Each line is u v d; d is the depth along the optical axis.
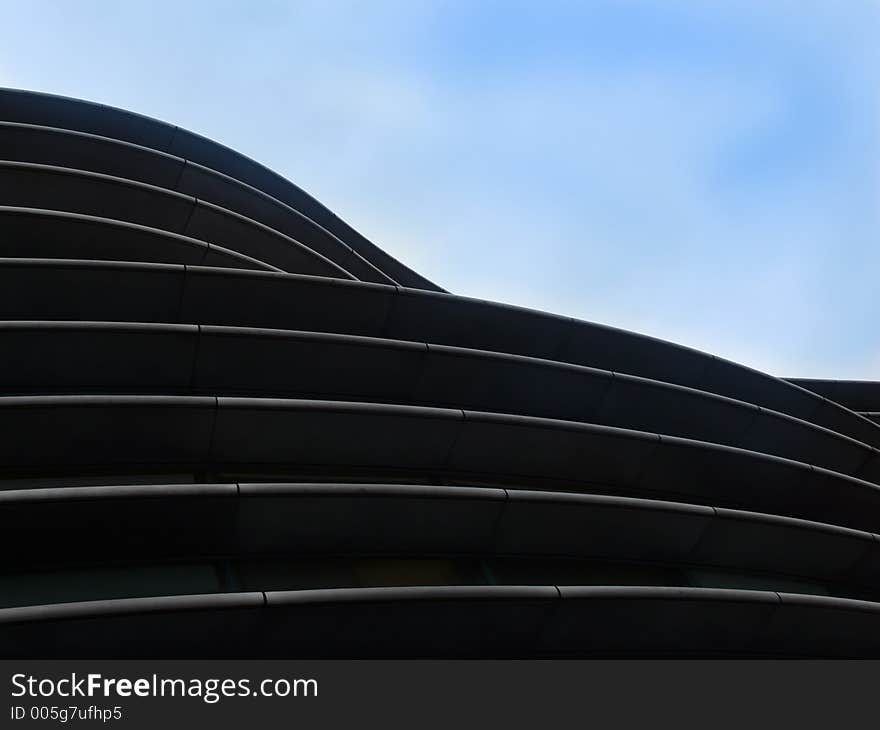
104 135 28.97
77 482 13.82
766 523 17.33
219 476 14.84
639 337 22.33
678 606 14.64
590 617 13.99
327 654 12.39
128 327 15.41
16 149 24.11
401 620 12.70
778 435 22.31
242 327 17.53
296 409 14.98
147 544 13.00
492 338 20.59
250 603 11.73
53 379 15.18
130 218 23.16
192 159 30.84
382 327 19.44
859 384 35.31
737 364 24.00
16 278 16.31
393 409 15.72
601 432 17.55
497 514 15.00
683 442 18.48
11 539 12.22
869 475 24.62
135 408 13.96
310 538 13.84
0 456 13.48
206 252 21.67
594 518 15.76
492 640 13.42
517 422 16.70
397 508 14.27
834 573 18.86
